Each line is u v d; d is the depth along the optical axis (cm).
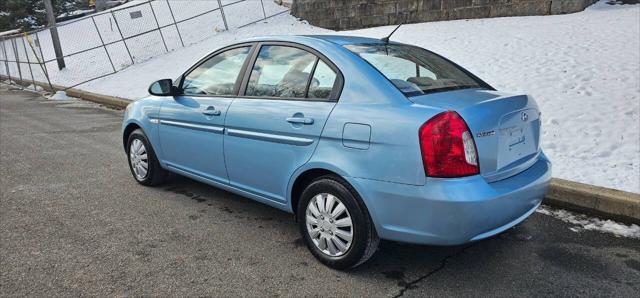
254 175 369
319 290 298
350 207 302
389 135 280
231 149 382
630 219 394
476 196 267
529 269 325
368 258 311
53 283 305
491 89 355
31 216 419
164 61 1568
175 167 459
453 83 342
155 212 430
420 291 297
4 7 3378
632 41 820
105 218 415
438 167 267
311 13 1775
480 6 1259
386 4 1483
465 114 275
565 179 447
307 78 338
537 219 409
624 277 313
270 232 387
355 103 304
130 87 1322
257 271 322
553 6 1128
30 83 1680
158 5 2294
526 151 324
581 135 559
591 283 306
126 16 2269
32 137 779
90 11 3397
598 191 412
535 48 874
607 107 611
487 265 331
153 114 468
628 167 473
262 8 1967
